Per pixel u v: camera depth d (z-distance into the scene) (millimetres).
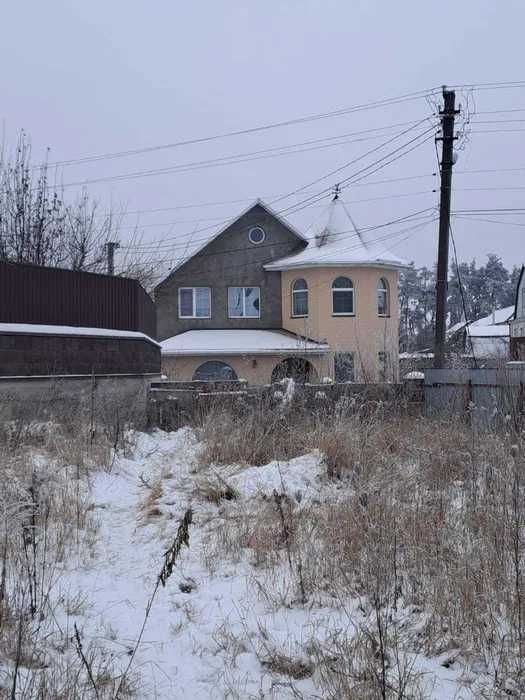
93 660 4012
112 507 7898
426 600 5000
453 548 5699
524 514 6156
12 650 4109
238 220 31172
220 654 4355
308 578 5473
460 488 7652
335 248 29594
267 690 3896
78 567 5891
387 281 29938
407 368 20922
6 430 10156
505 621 4637
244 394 13031
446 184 19375
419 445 9508
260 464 9547
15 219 21375
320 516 6859
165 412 14555
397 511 6492
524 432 9328
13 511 5184
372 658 4078
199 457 9641
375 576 5336
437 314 19281
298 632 4652
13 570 5406
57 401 13273
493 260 82188
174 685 3914
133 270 32000
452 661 4258
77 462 8984
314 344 28422
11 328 12703
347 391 13539
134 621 4812
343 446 9078
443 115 19281
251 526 6625
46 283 13891
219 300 31000
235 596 5320
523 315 43094
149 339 17547
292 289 30484
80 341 14367
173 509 7539
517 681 3926
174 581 5602
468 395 13141
